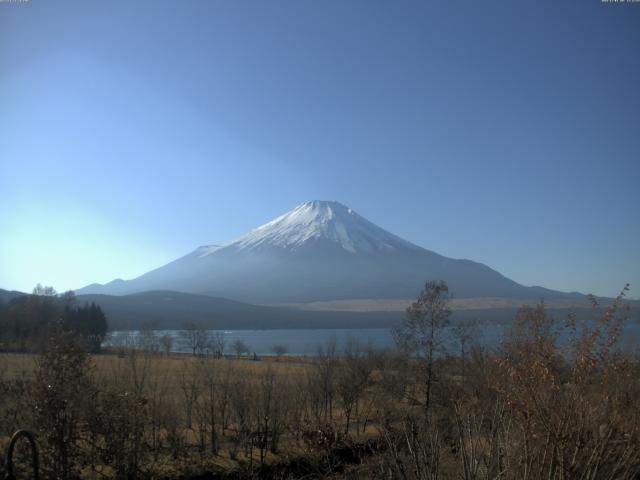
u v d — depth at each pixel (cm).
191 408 3306
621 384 979
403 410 1930
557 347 1034
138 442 2372
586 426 959
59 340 2122
